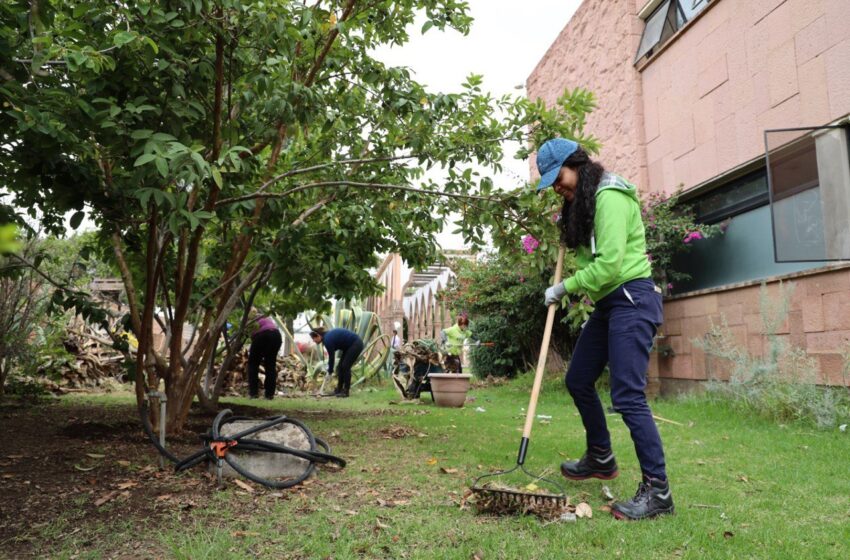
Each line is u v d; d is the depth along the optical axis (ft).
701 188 26.02
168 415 14.39
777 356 19.30
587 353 9.84
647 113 29.78
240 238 15.40
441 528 7.64
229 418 11.39
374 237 18.19
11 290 21.07
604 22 33.12
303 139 15.98
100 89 9.41
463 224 14.53
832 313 18.57
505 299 31.65
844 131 18.71
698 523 7.97
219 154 10.85
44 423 16.39
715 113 24.64
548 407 24.45
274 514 8.18
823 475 10.97
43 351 26.14
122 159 10.15
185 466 10.40
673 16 27.91
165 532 7.41
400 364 32.73
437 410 23.79
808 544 7.25
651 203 27.32
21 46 9.18
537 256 13.91
